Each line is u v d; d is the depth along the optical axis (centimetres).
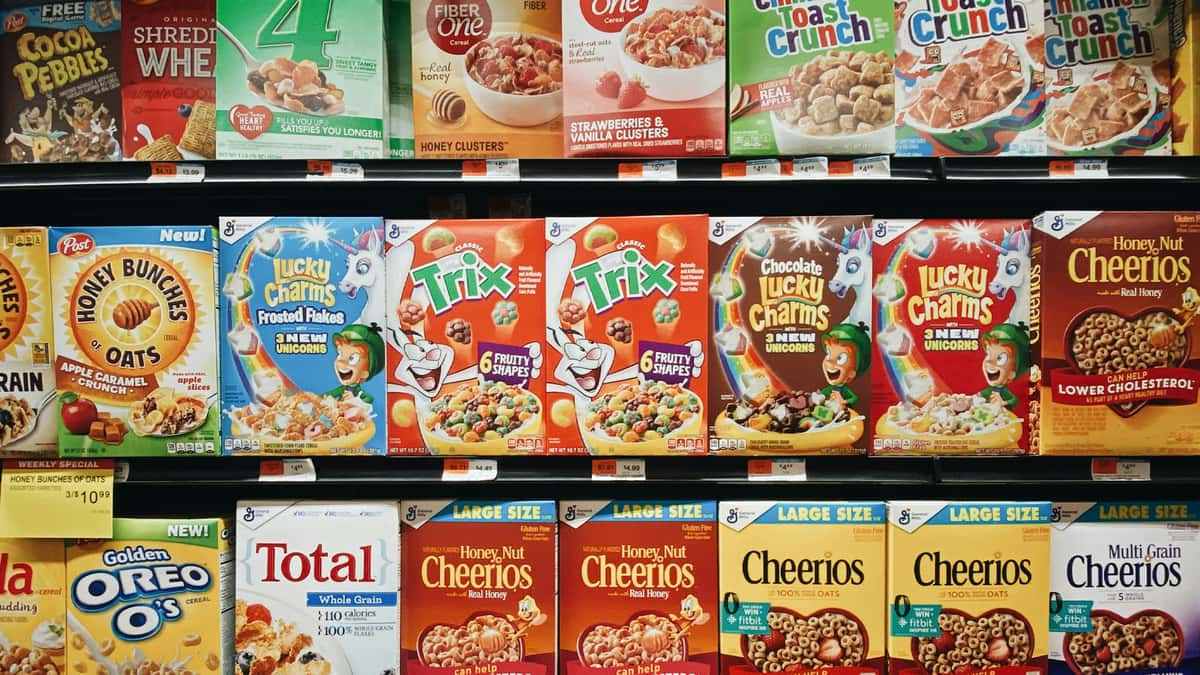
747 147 151
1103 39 159
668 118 151
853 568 152
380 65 156
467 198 181
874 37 149
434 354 152
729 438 150
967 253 151
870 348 149
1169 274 148
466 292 152
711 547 154
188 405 150
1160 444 148
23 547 154
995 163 150
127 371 150
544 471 153
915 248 151
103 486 152
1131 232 147
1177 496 173
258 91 154
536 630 153
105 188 156
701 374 149
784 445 150
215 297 150
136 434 150
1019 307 151
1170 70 158
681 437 150
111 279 150
